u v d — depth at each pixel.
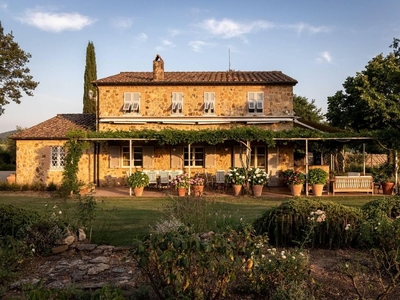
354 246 6.70
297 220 6.66
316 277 5.23
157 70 22.33
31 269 6.06
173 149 22.36
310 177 17.86
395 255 4.47
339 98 27.45
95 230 9.02
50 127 23.06
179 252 3.69
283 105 21.69
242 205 14.43
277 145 22.02
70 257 6.75
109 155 22.33
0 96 27.92
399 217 4.84
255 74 23.77
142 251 3.69
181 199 10.48
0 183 20.61
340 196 17.48
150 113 22.11
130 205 14.55
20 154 21.66
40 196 17.83
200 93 22.02
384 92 25.62
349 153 33.00
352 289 4.83
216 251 3.80
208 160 22.20
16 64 28.41
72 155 19.03
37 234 6.91
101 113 22.12
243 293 4.73
